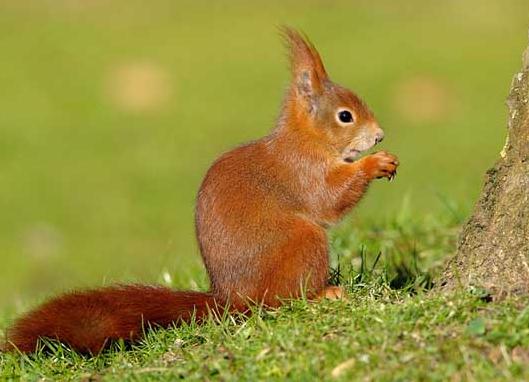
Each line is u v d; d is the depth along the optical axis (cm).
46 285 1967
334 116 973
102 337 875
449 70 2919
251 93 2884
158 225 2194
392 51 3072
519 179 861
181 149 2584
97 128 2738
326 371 744
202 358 798
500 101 2728
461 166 2359
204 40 3278
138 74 3048
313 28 3312
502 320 765
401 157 2441
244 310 905
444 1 3475
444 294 834
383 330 775
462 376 715
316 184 953
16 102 2900
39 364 868
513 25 3231
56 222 2247
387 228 1248
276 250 907
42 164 2550
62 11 3603
